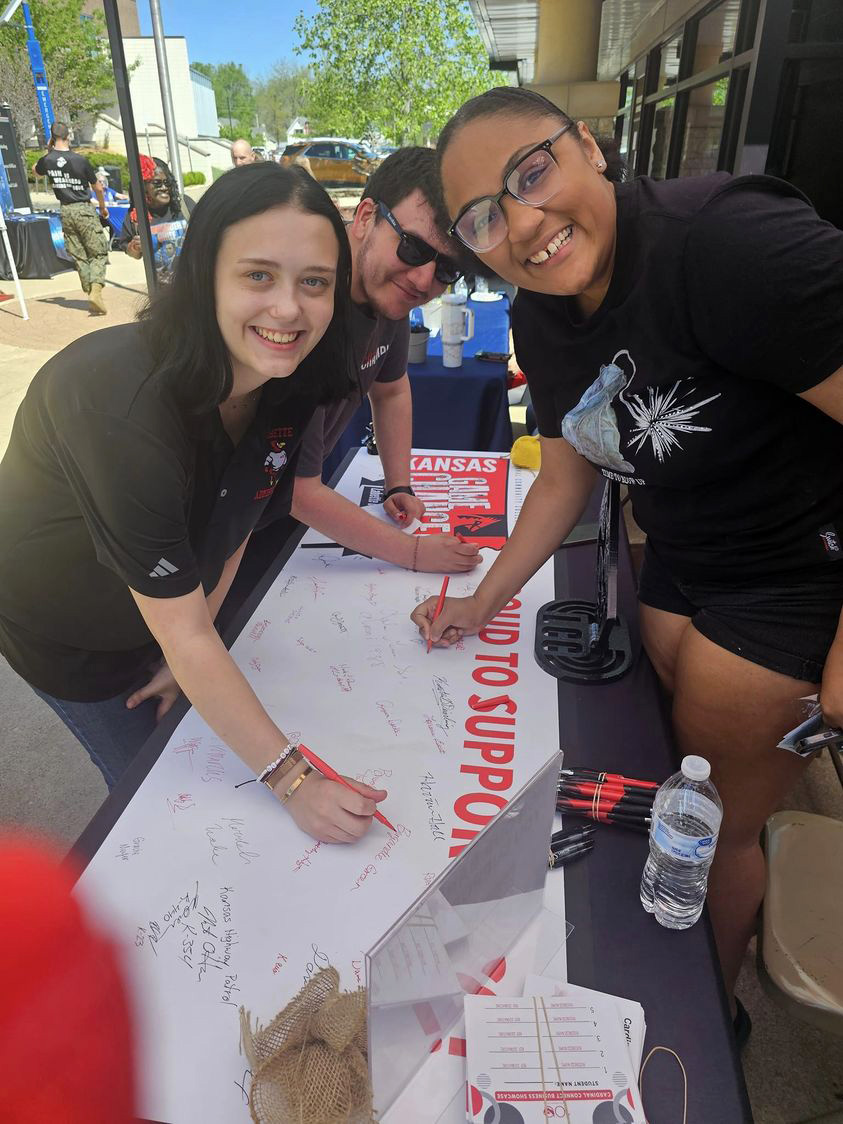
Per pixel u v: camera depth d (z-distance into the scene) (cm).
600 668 122
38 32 1912
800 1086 143
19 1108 53
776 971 111
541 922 82
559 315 109
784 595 110
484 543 168
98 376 84
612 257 97
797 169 215
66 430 84
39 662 121
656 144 427
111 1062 58
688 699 118
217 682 94
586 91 589
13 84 1895
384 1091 64
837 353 87
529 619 138
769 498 105
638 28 470
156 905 84
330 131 1639
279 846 92
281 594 147
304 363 104
